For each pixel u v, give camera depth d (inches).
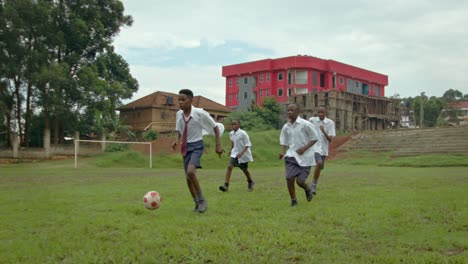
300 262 147.7
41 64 1179.9
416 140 1143.0
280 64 2121.1
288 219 221.0
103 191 371.6
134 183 465.7
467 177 514.6
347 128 1710.1
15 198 321.4
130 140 1449.3
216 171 770.8
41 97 1170.0
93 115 1309.1
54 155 1213.1
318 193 340.8
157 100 1775.3
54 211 255.4
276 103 1739.7
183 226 204.8
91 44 1295.5
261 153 1085.1
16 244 171.6
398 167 852.0
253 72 2214.6
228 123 1612.9
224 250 159.9
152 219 223.6
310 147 276.8
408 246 168.9
